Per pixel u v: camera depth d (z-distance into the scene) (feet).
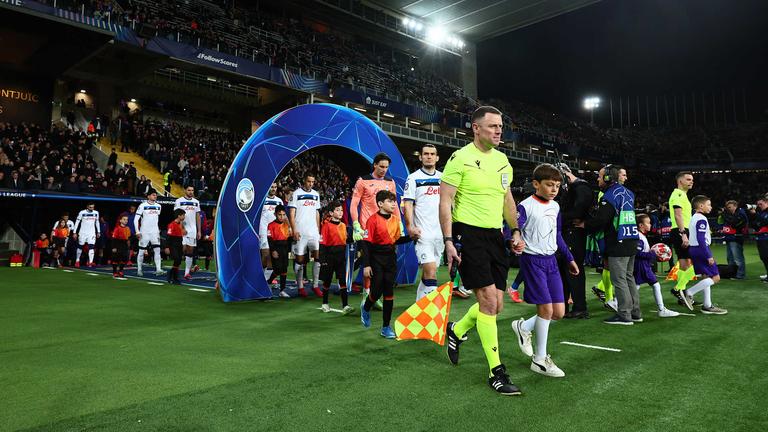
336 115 25.64
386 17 106.73
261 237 25.98
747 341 13.21
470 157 9.73
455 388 9.25
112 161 52.44
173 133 69.36
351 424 7.43
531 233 10.49
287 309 19.16
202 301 21.04
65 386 9.21
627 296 15.98
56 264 40.06
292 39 87.92
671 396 8.77
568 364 11.01
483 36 122.01
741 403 8.36
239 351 12.10
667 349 12.37
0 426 7.24
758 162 134.62
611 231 16.26
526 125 124.67
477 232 9.68
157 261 33.50
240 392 8.92
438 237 15.51
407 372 10.31
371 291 14.53
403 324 11.49
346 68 90.63
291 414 7.84
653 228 33.88
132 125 66.54
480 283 9.41
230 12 81.46
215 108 84.74
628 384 9.50
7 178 41.22
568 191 17.62
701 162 143.54
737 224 29.81
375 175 18.24
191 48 60.18
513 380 9.81
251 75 66.03
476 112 9.88
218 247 20.65
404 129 87.04
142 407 8.11
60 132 56.54
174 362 10.98
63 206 47.57
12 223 42.96
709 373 10.20
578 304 17.12
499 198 9.89
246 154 21.84
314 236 23.45
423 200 15.61
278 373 10.16
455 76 123.34
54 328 14.90
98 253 43.16
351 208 17.37
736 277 29.99
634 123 178.29
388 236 14.29
